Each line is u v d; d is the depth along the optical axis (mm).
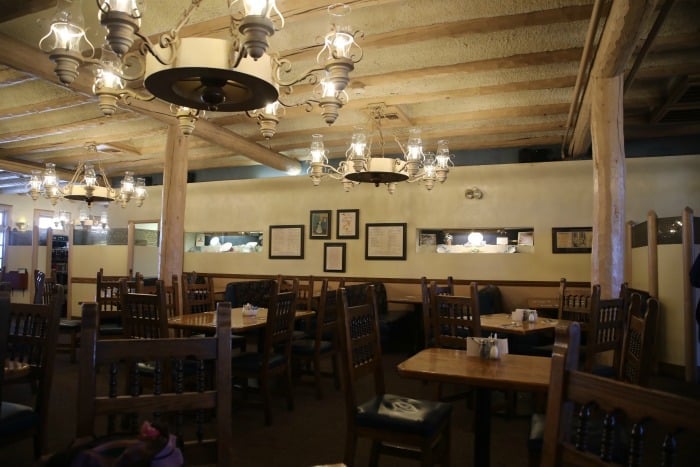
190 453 1429
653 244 5492
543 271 6910
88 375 1358
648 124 6008
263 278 8555
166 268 5715
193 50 1965
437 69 4531
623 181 3955
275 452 3025
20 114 5758
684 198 6336
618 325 3305
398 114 5773
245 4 1810
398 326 6988
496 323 4168
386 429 2158
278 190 8570
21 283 10094
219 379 1480
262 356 3787
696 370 5000
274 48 4223
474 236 7516
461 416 3789
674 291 5277
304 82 4875
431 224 7531
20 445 3053
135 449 1141
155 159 8797
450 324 3646
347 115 6156
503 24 3656
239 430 3432
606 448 996
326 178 8172
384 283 7695
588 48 3648
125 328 3336
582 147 6387
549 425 1110
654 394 916
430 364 2301
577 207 6816
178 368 1459
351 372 2277
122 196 6898
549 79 4816
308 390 4562
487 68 4414
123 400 1385
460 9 3676
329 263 8078
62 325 5512
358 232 7926
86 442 1244
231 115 6008
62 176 9375
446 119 6055
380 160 4508
